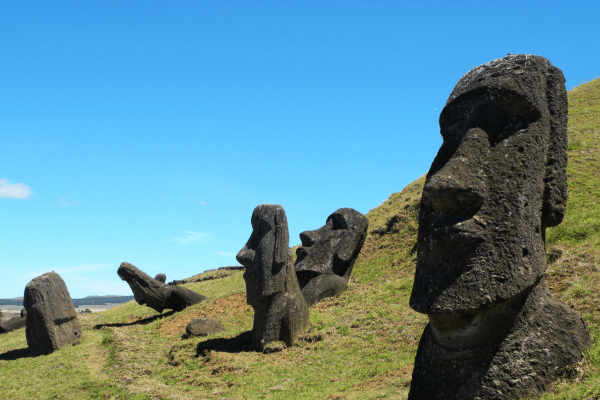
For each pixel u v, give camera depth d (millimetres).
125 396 11867
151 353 15391
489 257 6523
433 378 6957
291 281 14555
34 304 17766
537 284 7027
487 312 6617
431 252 6934
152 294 21391
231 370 12711
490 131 7195
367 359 11648
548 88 7531
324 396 9656
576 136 22453
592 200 16828
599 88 29141
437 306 6582
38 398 12883
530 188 6898
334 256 18734
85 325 21516
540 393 6359
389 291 16141
